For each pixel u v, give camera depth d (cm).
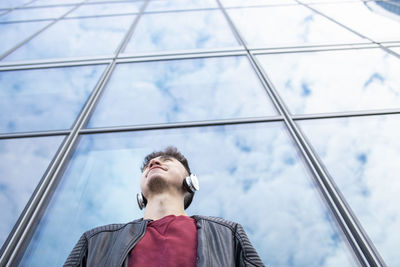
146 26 629
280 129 306
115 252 144
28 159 278
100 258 146
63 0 841
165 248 144
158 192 200
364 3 693
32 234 211
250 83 396
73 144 297
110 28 627
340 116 317
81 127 325
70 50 532
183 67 446
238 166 262
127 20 666
